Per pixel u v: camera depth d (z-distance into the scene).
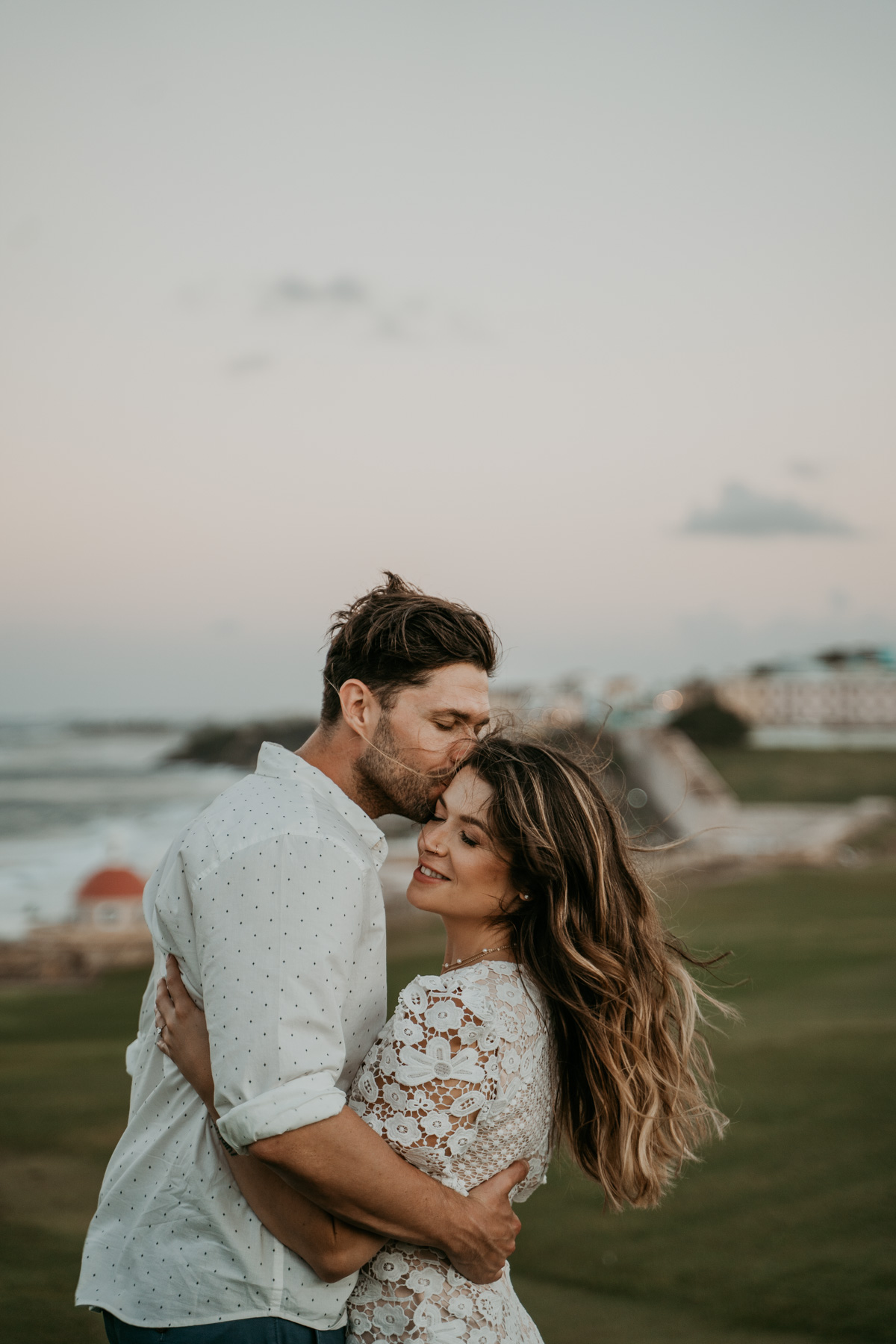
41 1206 5.00
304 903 1.53
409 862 18.61
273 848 1.55
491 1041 1.66
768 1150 5.77
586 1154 1.96
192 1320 1.60
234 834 1.59
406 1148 1.60
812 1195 5.12
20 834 32.28
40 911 19.31
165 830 32.97
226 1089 1.47
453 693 1.83
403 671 1.82
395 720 1.82
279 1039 1.47
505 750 1.91
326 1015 1.51
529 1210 5.08
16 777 43.91
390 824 9.43
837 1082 7.02
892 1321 3.78
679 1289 4.14
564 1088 1.94
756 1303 3.97
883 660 58.12
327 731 1.89
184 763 46.69
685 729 52.09
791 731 55.06
